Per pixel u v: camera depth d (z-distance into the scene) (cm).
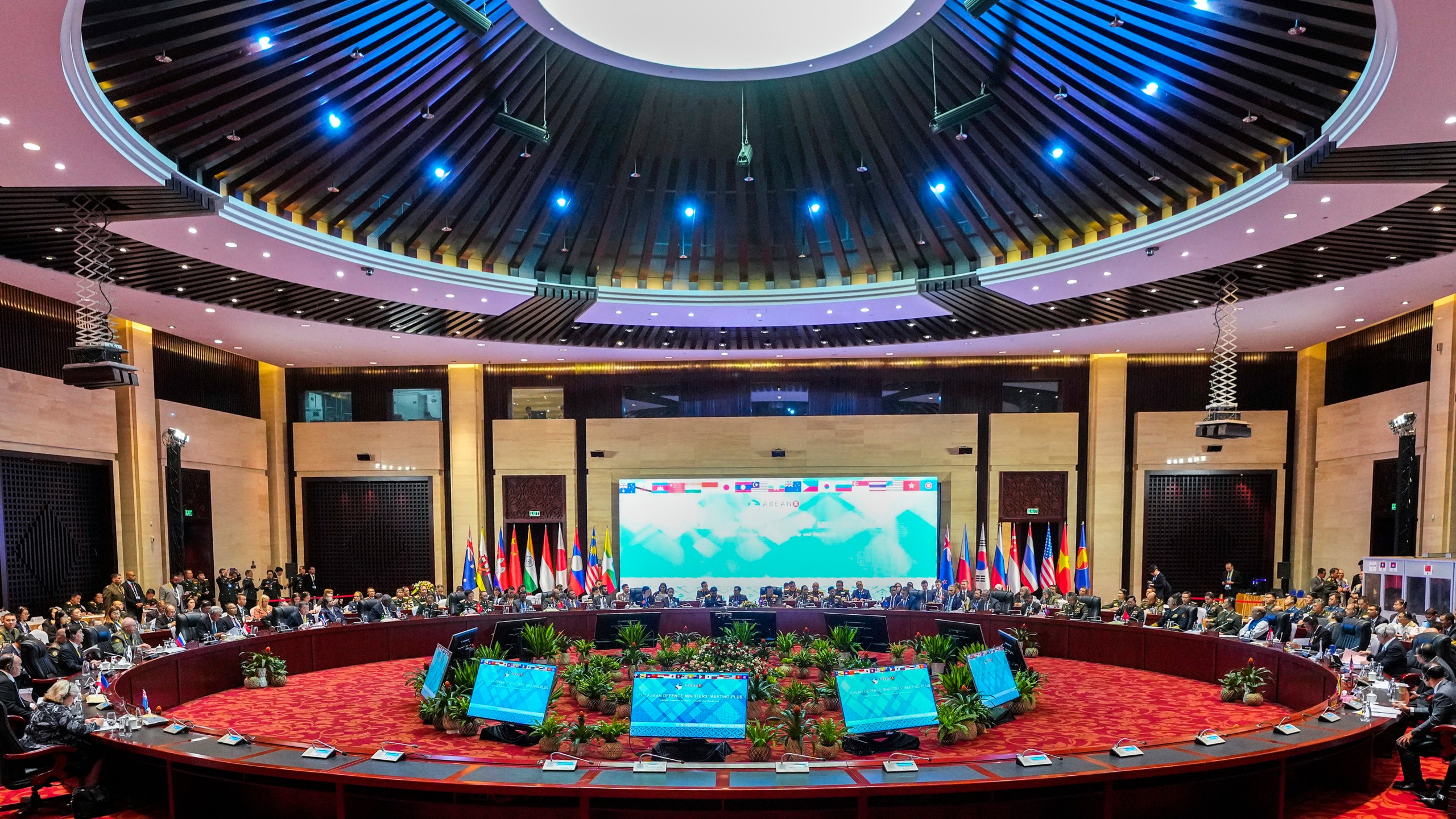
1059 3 829
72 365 892
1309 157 869
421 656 1307
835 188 1274
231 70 803
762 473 2034
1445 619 986
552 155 1159
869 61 1035
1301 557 1875
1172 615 1252
